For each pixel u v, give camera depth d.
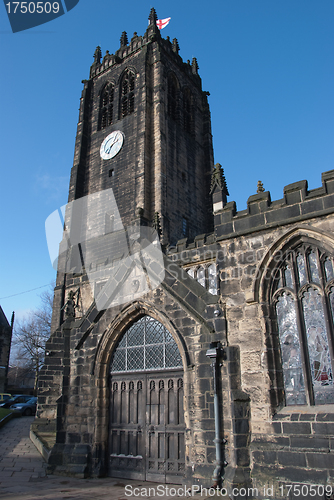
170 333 16.39
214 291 25.92
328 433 11.73
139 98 51.91
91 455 16.59
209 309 15.03
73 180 52.41
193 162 55.94
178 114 55.69
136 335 17.56
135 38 58.31
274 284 14.14
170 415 15.66
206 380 14.40
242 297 14.42
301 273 13.79
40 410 28.95
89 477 16.12
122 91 56.00
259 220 14.76
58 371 30.09
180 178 51.47
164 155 48.69
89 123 57.38
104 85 58.41
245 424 13.06
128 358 17.47
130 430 16.47
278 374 13.23
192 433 14.22
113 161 50.97
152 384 16.48
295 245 14.03
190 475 13.79
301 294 13.61
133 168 48.12
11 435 28.97
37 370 66.88
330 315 12.85
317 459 11.69
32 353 69.44
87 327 18.50
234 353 13.90
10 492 13.34
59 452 17.09
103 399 17.31
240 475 12.48
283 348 13.52
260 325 13.82
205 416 14.03
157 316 16.62
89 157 54.56
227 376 13.77
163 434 15.59
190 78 61.69
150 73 54.16
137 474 15.68
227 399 13.65
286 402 12.97
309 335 13.16
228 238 15.26
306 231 13.69
